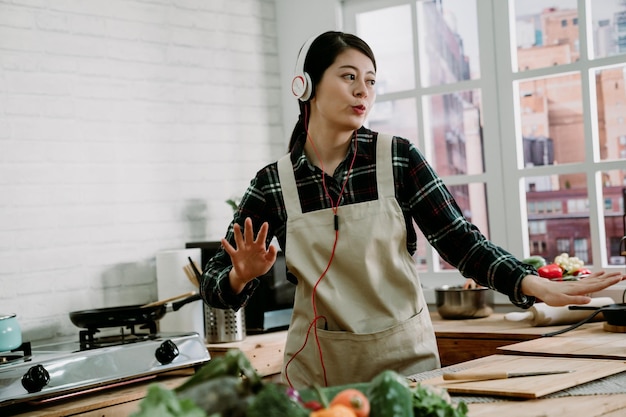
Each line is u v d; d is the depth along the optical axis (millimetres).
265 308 3412
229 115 3867
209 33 3811
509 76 3566
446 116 8727
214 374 1092
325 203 2168
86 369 2639
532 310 2924
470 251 2020
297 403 1042
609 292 3201
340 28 3936
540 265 3305
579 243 9156
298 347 2170
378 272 2121
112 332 3371
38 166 3197
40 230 3186
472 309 3260
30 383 2482
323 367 2111
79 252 3297
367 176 2158
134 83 3523
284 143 4094
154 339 2924
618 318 2473
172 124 3646
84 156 3338
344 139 2170
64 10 3305
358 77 2092
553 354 2021
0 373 2469
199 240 3715
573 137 8930
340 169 2168
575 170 3412
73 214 3289
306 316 2168
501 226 3613
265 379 3184
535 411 1433
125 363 2738
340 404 1102
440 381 1710
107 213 3395
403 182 2146
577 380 1631
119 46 3480
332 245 2131
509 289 1929
